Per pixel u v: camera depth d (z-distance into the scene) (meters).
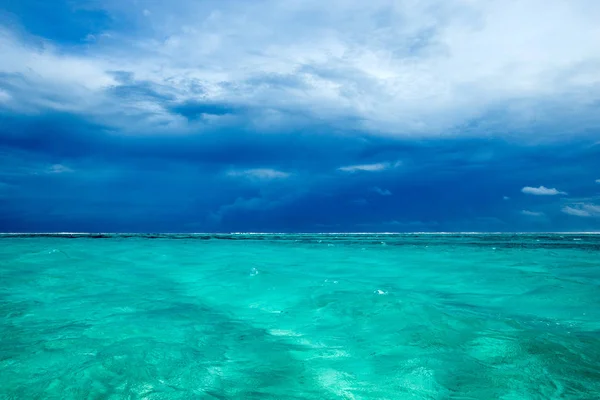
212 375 3.73
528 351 4.34
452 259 14.52
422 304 6.05
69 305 6.44
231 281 8.69
